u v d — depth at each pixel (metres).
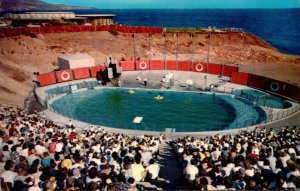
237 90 41.66
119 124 31.67
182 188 10.98
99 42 68.44
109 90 44.09
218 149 13.67
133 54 66.88
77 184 9.21
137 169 11.09
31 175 9.84
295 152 12.91
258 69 55.59
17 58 50.50
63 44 64.25
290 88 36.84
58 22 81.94
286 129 20.75
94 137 18.59
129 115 34.41
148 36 75.44
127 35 74.19
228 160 10.39
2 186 9.53
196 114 34.47
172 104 38.00
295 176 8.26
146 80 45.22
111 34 73.00
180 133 26.83
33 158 11.54
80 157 11.73
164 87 44.19
